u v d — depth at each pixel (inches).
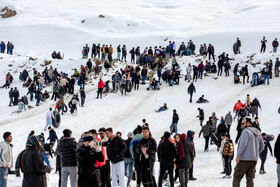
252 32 2036.2
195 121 934.4
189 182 426.0
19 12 2999.5
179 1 3388.3
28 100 1259.8
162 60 1537.9
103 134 374.6
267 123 858.8
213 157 635.5
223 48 1964.8
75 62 1609.3
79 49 2260.1
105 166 353.4
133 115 1017.5
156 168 545.6
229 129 812.0
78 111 1066.1
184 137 366.9
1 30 2576.3
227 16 2726.4
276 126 824.3
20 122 987.3
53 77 1390.3
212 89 1225.4
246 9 2910.9
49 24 2610.7
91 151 272.4
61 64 1617.9
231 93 1161.4
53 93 1229.7
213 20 2701.8
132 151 350.0
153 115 1008.2
